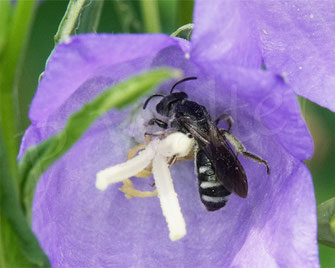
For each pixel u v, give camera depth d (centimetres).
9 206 8
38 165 8
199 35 9
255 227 9
